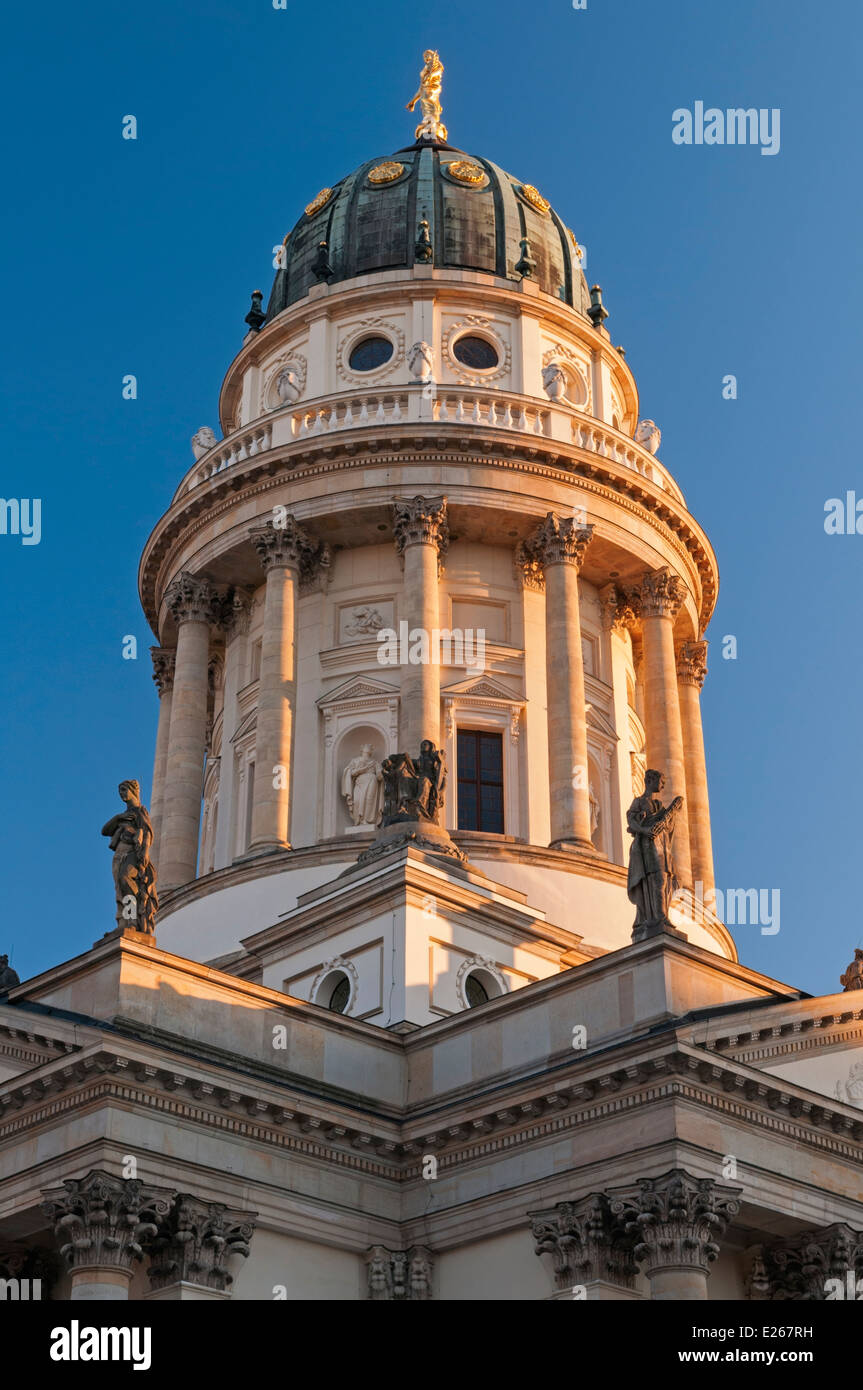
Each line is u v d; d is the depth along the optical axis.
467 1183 50.56
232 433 80.06
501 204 85.50
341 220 85.50
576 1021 50.88
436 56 95.62
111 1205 45.19
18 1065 49.62
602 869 68.75
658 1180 45.44
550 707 72.38
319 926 61.06
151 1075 46.66
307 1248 49.69
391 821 62.75
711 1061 46.50
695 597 82.62
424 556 73.56
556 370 79.25
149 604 84.38
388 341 80.81
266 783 70.75
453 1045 53.84
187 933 69.19
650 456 80.81
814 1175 48.81
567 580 74.38
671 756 76.31
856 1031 51.47
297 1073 51.94
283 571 74.69
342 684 73.25
